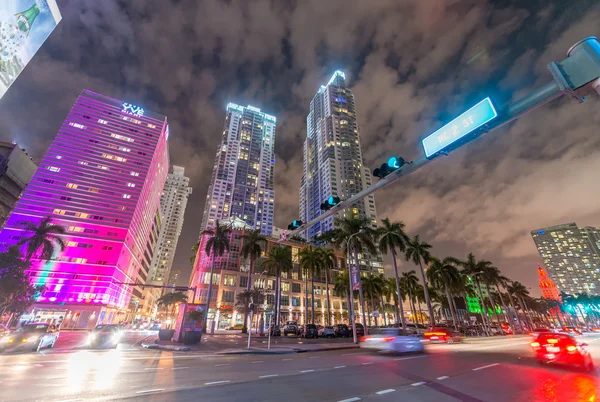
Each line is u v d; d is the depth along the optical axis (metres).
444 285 62.06
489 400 6.66
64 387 7.55
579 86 5.08
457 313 91.44
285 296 87.94
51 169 79.00
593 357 15.08
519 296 104.38
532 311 127.75
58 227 49.34
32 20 33.28
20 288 36.03
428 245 55.03
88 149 85.75
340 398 6.73
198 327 24.16
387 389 7.70
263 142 194.25
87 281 72.38
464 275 75.06
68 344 22.45
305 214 185.12
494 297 105.56
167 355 15.94
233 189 166.38
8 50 30.98
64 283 70.06
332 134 177.50
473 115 7.07
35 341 16.48
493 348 21.12
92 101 92.56
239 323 75.25
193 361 13.50
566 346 14.73
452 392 7.41
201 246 85.00
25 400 6.33
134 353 16.64
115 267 76.50
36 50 35.47
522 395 7.12
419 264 53.75
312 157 194.00
